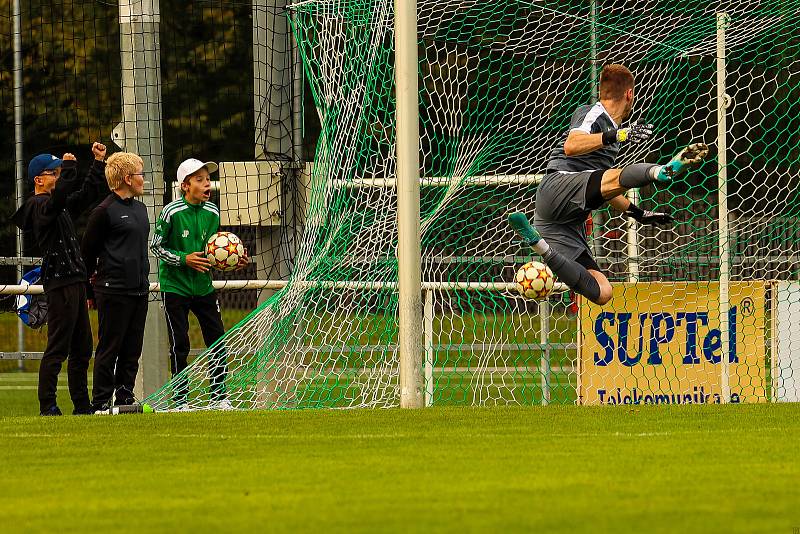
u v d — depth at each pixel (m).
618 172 27.44
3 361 66.19
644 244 42.62
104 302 30.70
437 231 38.59
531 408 27.69
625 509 14.59
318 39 34.53
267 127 35.56
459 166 36.75
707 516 14.09
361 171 35.09
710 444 20.72
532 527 13.55
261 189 35.47
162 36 70.25
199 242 32.81
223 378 31.86
